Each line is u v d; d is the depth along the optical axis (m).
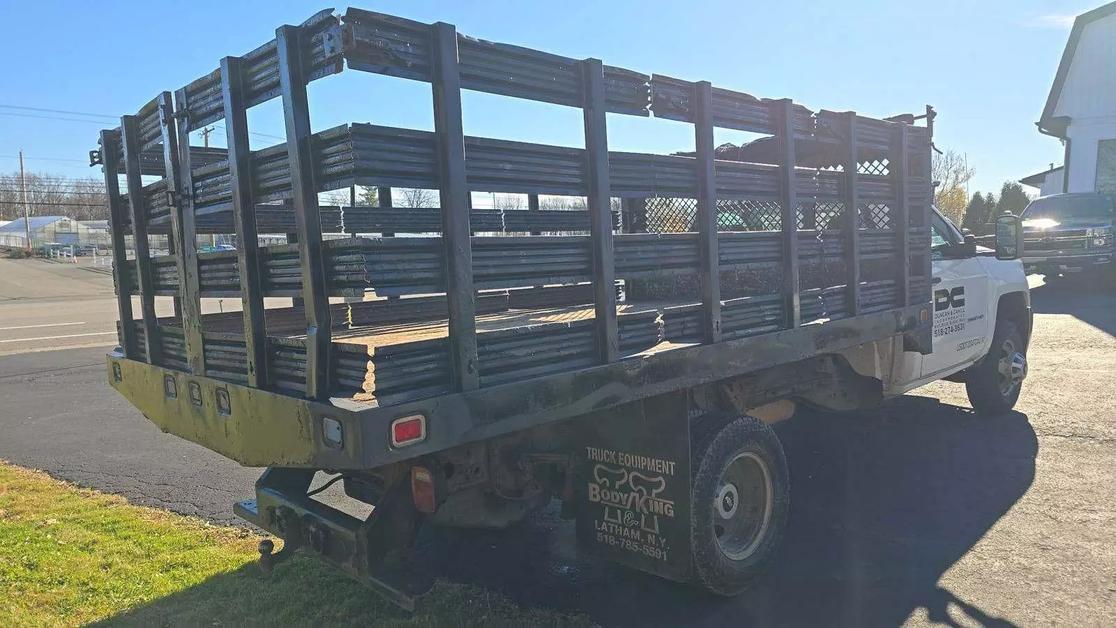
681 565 3.22
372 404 2.16
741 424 3.55
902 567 3.87
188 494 5.23
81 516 4.74
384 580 2.70
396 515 2.82
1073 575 3.72
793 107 3.59
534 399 2.51
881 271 4.69
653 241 2.96
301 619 3.38
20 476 5.68
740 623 3.37
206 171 2.82
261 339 2.68
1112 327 11.73
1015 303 7.01
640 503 3.32
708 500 3.32
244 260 2.63
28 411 8.20
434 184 2.30
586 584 3.80
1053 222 17.95
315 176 2.30
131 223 3.44
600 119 2.71
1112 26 21.55
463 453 2.80
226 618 3.39
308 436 2.36
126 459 6.18
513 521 3.57
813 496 4.95
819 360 4.36
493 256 2.42
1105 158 22.11
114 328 17.06
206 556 4.08
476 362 2.38
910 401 7.50
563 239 2.63
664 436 3.22
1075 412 6.86
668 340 3.07
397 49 2.18
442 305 4.72
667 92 2.98
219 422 2.93
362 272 2.16
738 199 3.32
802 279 4.62
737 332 3.33
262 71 2.46
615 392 2.77
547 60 2.57
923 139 4.80
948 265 5.98
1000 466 5.41
